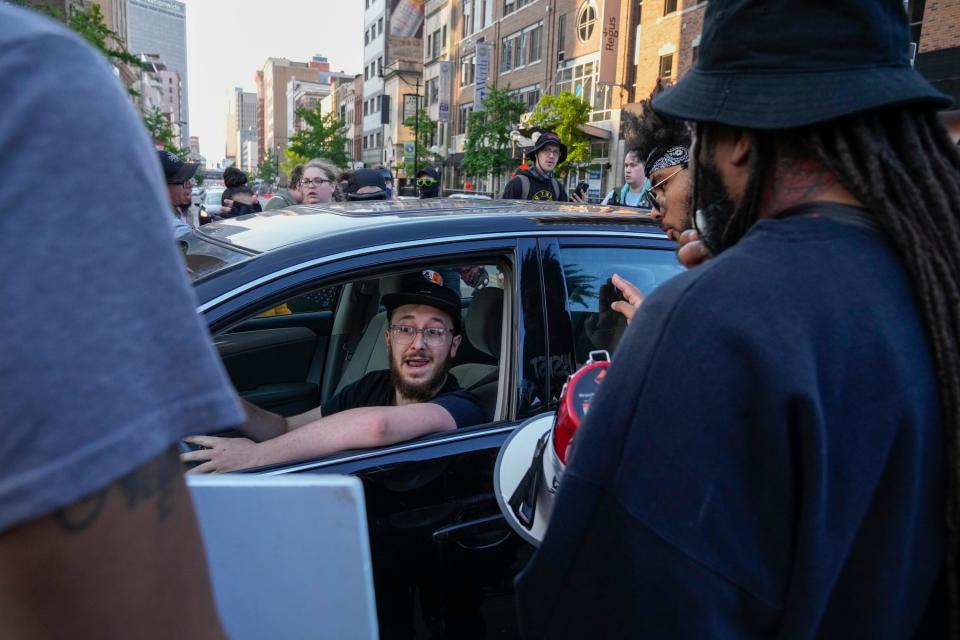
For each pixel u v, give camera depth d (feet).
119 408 1.38
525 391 6.13
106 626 1.39
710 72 2.57
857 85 2.31
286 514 2.29
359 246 5.86
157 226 1.54
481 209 7.15
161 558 1.48
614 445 2.36
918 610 2.37
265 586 2.31
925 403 2.20
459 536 5.49
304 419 7.61
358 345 9.12
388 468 5.45
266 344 9.45
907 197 2.30
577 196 33.35
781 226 2.38
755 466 2.17
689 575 2.19
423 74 150.00
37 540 1.32
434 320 6.88
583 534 2.41
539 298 6.36
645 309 2.45
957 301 2.21
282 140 444.14
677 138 5.74
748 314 2.18
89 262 1.38
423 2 157.69
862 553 2.27
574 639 2.46
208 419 1.56
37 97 1.38
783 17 2.36
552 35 87.56
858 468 2.16
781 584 2.20
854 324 2.17
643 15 68.54
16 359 1.30
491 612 5.52
